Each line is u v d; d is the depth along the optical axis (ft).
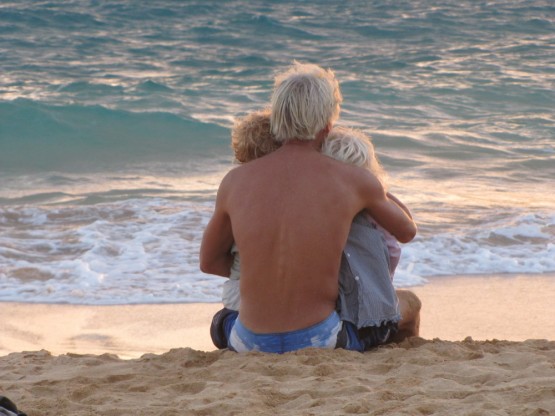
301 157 27.73
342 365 26.45
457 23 274.77
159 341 43.50
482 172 98.78
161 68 198.08
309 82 27.55
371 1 330.34
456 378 25.64
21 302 50.01
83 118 125.80
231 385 25.17
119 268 56.95
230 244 29.27
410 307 30.86
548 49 225.35
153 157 111.55
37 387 26.21
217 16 282.36
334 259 27.53
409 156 108.88
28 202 85.87
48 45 224.33
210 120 137.39
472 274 55.47
